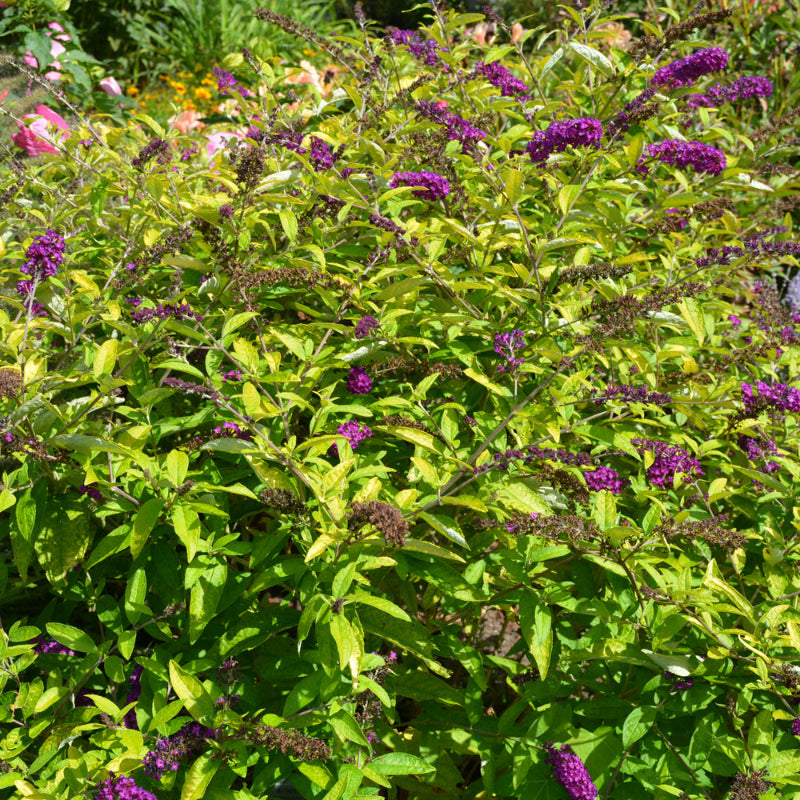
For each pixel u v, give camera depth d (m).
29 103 3.09
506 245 2.43
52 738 1.81
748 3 5.40
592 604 1.92
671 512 2.21
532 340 2.37
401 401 2.06
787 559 2.10
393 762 1.79
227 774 1.74
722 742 1.80
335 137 2.80
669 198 2.64
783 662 1.83
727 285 3.47
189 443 2.00
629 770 1.83
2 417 1.93
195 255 2.43
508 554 2.00
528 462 2.01
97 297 2.26
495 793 1.88
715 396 2.29
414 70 3.36
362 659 1.74
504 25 2.90
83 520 2.07
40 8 4.92
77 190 2.81
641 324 2.54
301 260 2.28
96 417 2.08
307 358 2.09
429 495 2.03
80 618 2.55
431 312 2.38
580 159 2.58
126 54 8.69
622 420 2.28
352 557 1.79
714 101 3.13
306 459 1.89
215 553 1.94
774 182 3.46
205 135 3.69
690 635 2.00
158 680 1.87
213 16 9.51
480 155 2.41
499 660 2.06
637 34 5.66
